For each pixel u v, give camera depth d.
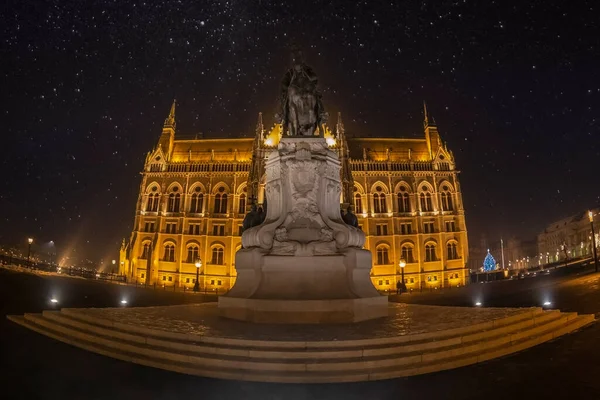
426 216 71.44
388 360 7.63
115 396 6.34
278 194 13.98
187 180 72.56
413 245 70.12
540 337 10.16
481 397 6.37
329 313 11.19
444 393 6.53
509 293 33.72
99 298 31.73
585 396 6.36
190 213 71.75
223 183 72.75
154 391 6.56
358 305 11.43
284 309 11.21
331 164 14.37
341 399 6.21
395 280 68.69
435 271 69.19
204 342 8.55
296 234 12.97
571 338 10.51
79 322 10.98
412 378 7.28
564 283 31.44
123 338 9.40
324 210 13.66
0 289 27.39
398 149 78.06
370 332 9.12
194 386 6.80
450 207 72.31
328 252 12.62
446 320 11.02
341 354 7.79
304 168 13.62
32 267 44.66
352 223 15.22
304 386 6.85
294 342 8.02
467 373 7.58
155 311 14.02
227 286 68.38
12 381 7.04
